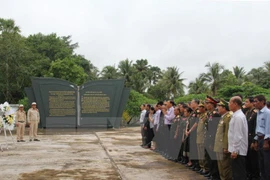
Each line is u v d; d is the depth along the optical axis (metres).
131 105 25.28
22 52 27.98
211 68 42.25
